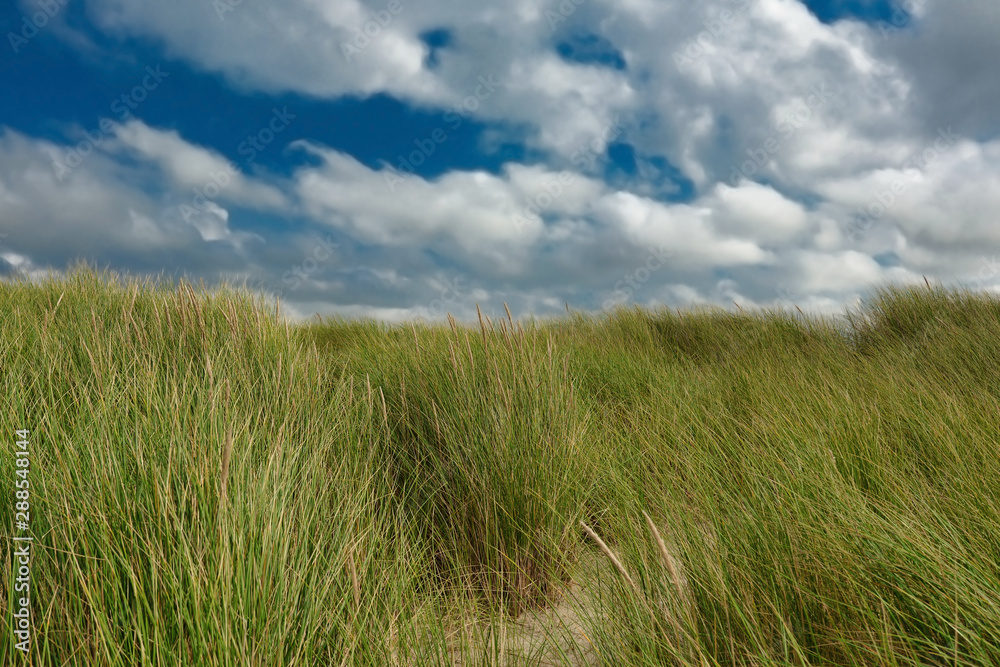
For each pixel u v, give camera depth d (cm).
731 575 174
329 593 185
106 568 149
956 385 445
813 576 172
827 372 473
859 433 296
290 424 295
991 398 366
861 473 264
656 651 159
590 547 257
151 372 285
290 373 354
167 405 241
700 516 220
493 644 175
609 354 566
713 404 415
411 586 212
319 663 162
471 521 274
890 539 171
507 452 280
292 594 165
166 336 386
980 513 198
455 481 291
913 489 229
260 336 411
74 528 161
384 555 221
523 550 256
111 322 412
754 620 155
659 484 278
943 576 150
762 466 253
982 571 155
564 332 775
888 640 135
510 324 362
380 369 432
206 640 139
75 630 139
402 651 174
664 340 770
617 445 346
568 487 279
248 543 167
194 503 167
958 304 711
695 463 284
